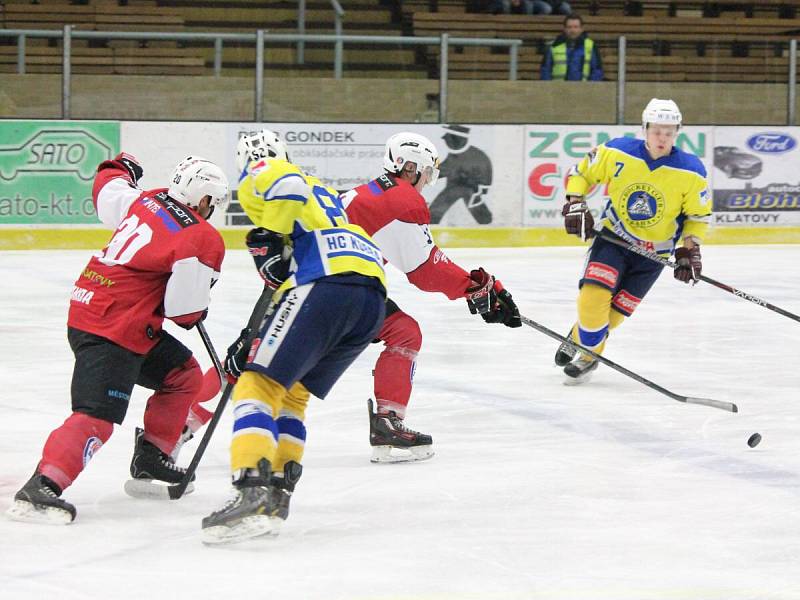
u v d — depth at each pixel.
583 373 14.98
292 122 30.09
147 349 9.18
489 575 7.91
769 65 33.09
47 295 22.34
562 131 31.38
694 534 8.90
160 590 7.55
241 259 28.05
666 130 14.83
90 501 9.65
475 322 19.94
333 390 14.53
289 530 8.95
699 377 15.61
